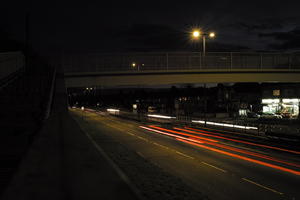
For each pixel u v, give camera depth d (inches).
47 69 809.5
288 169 515.8
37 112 352.8
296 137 801.6
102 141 876.0
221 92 3024.1
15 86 537.3
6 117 354.9
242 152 696.4
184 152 693.9
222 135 1060.5
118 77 1520.7
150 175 456.8
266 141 873.5
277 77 1796.3
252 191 378.3
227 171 496.4
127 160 582.6
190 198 343.3
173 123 1626.5
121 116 2333.9
